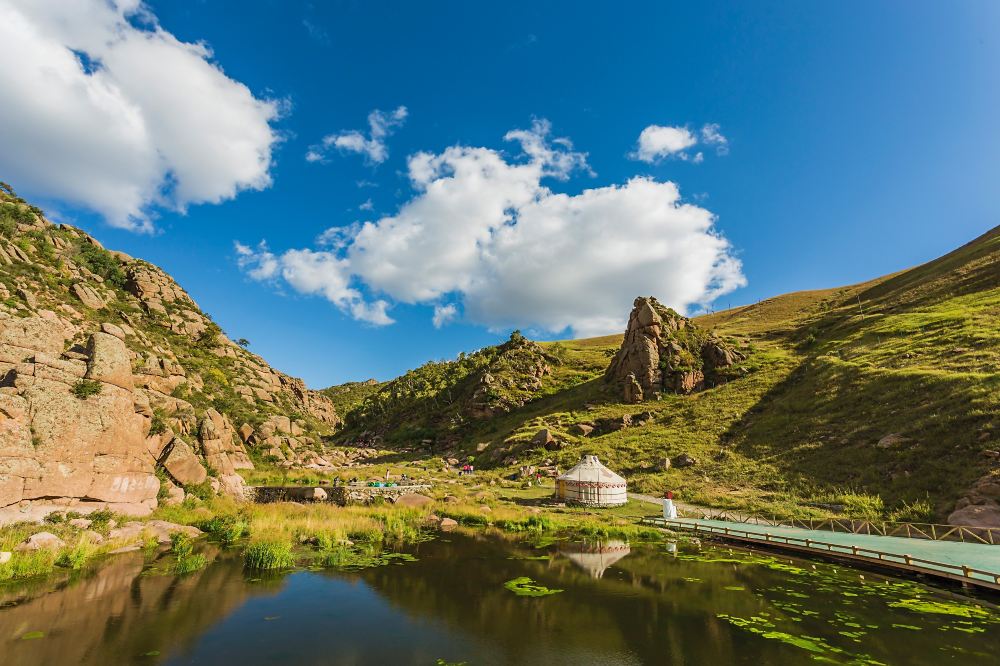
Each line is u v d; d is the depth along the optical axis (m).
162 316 73.19
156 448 27.83
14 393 19.31
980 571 16.22
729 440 49.50
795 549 22.86
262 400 71.94
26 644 11.10
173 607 14.13
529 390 103.12
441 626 13.35
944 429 31.62
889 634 12.70
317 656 11.30
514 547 24.34
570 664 11.03
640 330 80.00
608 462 53.03
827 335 75.31
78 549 17.52
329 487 40.72
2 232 44.53
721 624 13.49
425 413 115.38
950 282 74.00
